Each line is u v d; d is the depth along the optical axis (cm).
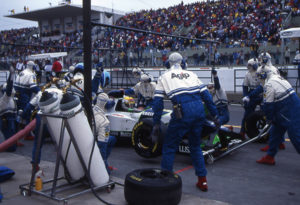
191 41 2483
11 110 618
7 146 429
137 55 1972
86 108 420
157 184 342
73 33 4066
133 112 687
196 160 423
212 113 419
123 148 682
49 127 397
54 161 566
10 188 424
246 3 3036
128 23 3700
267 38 2316
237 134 613
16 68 2222
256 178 481
